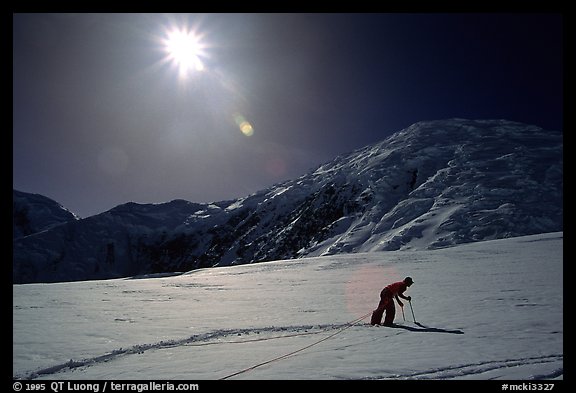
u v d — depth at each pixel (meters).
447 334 9.45
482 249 41.91
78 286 30.50
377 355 7.85
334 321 12.11
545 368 6.80
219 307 15.98
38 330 11.39
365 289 20.94
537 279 19.05
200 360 8.04
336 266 39.50
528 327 9.75
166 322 12.57
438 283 20.00
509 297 14.36
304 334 10.46
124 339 10.16
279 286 24.31
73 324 12.38
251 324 11.89
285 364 7.47
